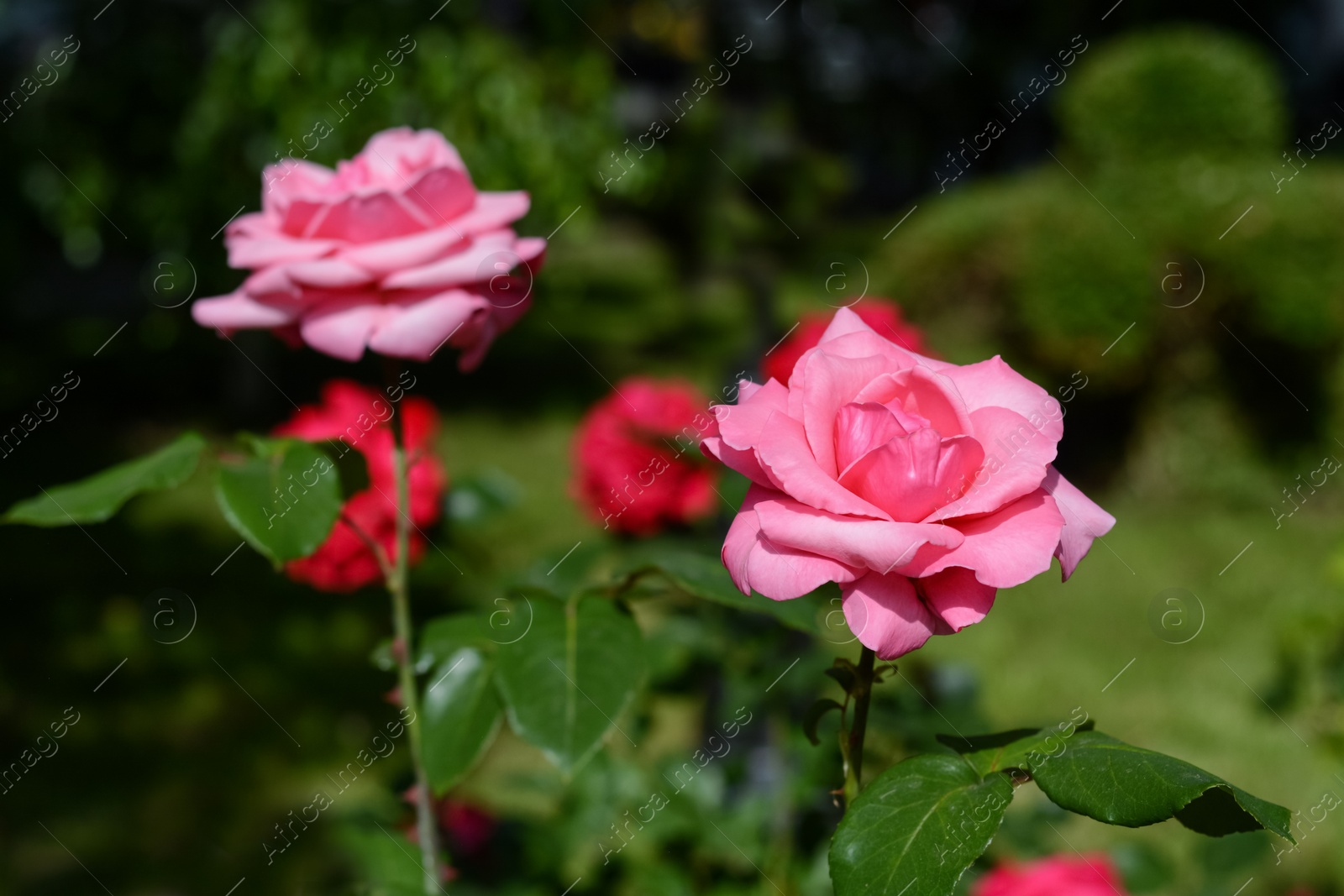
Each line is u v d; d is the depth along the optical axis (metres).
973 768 0.73
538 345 8.56
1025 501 0.75
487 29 4.46
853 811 0.72
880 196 7.79
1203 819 0.74
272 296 1.01
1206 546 5.18
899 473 0.72
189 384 7.69
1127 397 5.96
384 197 0.98
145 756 3.37
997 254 5.75
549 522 5.11
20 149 4.62
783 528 0.73
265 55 4.18
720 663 1.90
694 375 7.41
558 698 0.89
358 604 4.49
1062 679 3.78
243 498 0.95
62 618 4.37
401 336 0.97
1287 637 2.81
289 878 2.61
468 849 1.64
